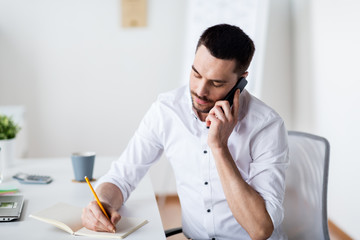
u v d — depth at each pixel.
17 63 2.98
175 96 1.39
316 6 2.84
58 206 1.15
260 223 1.11
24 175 1.49
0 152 1.45
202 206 1.34
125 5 3.05
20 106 2.91
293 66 3.26
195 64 1.15
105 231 1.01
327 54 2.71
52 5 2.97
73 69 3.06
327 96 2.73
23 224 1.06
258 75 3.26
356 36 2.34
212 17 3.14
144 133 1.39
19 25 2.94
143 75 3.15
